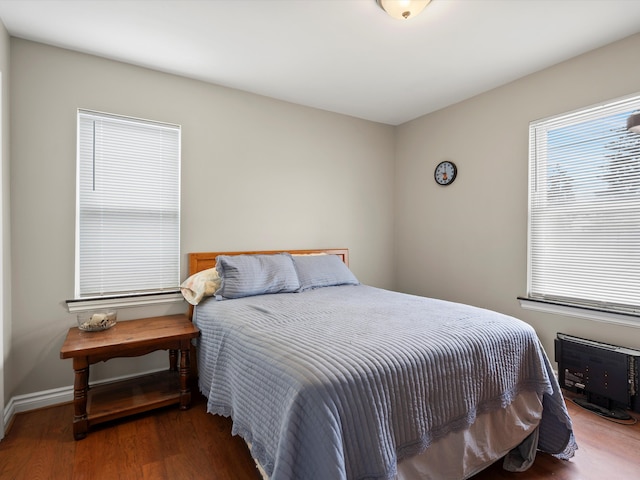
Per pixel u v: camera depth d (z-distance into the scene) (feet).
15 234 7.01
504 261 9.65
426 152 12.01
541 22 6.64
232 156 9.73
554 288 8.64
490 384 5.01
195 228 9.17
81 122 7.80
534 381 5.62
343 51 7.75
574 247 8.23
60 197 7.47
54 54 7.42
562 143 8.39
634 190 7.22
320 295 8.38
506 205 9.57
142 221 8.50
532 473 5.31
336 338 4.78
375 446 3.62
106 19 6.50
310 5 6.12
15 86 7.02
